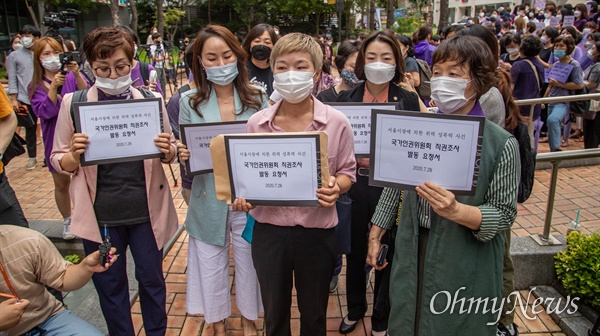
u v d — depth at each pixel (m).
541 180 5.35
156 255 2.62
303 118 2.15
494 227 1.72
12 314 1.86
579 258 3.06
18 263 2.05
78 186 2.41
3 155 2.79
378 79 2.79
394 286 2.02
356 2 34.97
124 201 2.45
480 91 1.80
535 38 5.33
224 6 37.06
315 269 2.17
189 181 2.96
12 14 20.34
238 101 2.73
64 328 2.19
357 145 2.74
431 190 1.69
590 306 3.02
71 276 2.13
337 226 2.48
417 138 1.74
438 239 1.85
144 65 4.44
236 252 2.78
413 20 25.77
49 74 4.27
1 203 2.79
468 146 1.69
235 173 2.04
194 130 2.52
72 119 2.37
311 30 36.56
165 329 2.78
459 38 1.80
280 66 2.02
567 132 6.55
